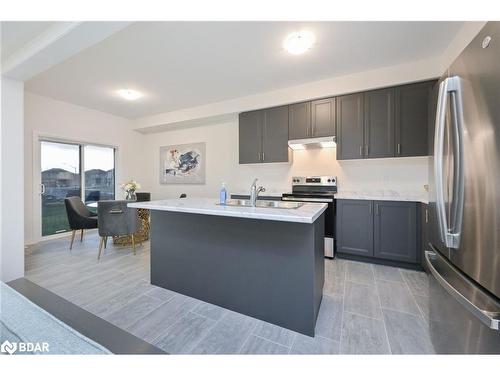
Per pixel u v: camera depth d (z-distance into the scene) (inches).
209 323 65.6
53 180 158.9
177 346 56.2
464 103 39.7
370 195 118.6
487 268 35.1
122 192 192.5
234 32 82.3
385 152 111.8
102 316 68.5
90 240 155.0
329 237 118.9
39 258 118.8
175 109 175.0
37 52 77.4
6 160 90.5
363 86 113.7
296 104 133.4
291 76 118.4
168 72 114.0
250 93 142.3
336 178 137.3
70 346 25.1
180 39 86.4
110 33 69.2
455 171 41.9
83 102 159.6
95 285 88.7
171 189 203.9
